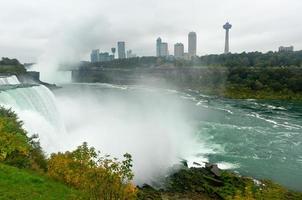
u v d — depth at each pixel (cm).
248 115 8062
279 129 6397
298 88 12488
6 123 2366
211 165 3972
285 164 4300
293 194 3114
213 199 3162
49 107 4744
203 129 6309
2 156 1950
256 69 14550
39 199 1533
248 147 5075
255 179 3756
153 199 2972
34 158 2172
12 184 1630
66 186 1811
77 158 1966
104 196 1534
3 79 6109
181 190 3338
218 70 15238
